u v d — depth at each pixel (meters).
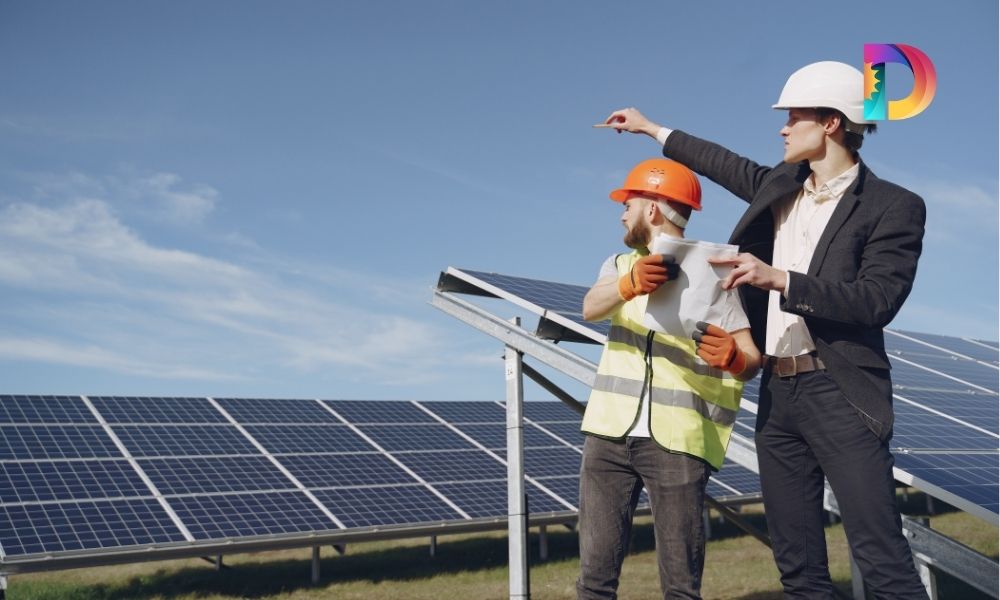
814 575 3.66
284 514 12.85
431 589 12.31
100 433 14.56
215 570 14.34
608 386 3.90
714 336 3.50
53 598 12.03
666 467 3.70
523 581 7.10
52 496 12.16
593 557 3.84
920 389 10.05
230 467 14.24
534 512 14.24
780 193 3.70
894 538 3.29
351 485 14.38
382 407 19.03
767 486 3.71
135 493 12.72
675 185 3.87
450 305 8.02
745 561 13.95
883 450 3.35
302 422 17.11
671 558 3.67
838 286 3.20
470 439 17.95
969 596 10.48
